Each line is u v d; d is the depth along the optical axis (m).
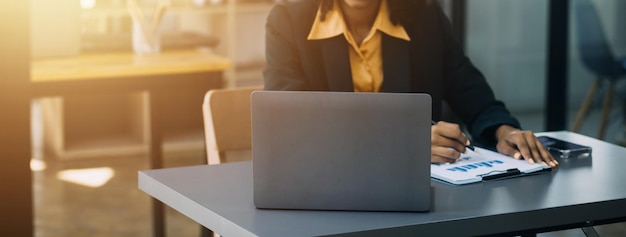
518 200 1.94
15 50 2.85
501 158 2.27
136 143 5.55
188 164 5.33
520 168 2.17
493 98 2.75
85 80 3.85
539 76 4.95
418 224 1.78
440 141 2.26
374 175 1.85
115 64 3.94
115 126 5.71
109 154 5.45
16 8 2.83
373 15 2.72
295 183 1.87
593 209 1.93
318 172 1.86
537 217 1.88
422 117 1.83
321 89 2.71
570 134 2.65
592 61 5.01
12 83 2.87
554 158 2.33
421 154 1.83
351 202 1.86
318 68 2.71
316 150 1.85
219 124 2.63
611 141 5.06
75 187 4.85
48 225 4.22
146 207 4.52
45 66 3.87
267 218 1.82
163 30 5.78
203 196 1.98
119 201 4.61
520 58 4.91
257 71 6.00
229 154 5.46
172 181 2.11
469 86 2.78
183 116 5.52
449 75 2.81
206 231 2.91
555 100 4.98
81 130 5.59
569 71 4.99
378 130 1.83
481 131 2.55
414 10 2.75
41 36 4.01
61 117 5.31
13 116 2.88
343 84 2.70
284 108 1.84
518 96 4.94
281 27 2.71
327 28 2.70
